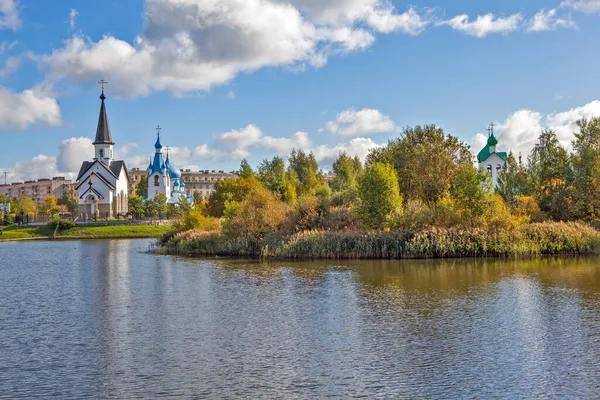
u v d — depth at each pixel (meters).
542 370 18.38
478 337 22.36
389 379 17.75
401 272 41.47
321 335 23.06
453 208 56.28
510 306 28.02
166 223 128.62
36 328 25.28
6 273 46.88
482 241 51.34
